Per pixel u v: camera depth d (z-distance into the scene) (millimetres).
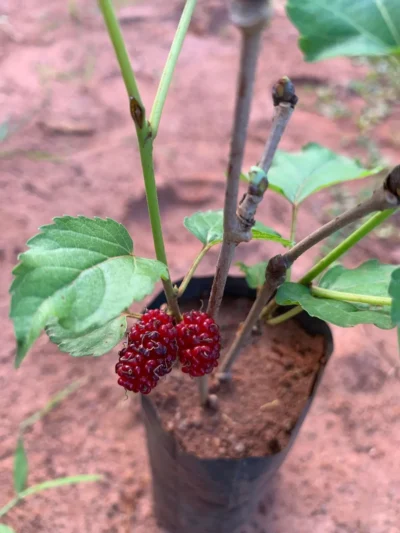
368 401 252
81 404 245
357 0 93
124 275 103
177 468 170
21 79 422
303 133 395
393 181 92
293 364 183
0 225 305
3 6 525
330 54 91
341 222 107
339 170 178
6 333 265
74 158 355
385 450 237
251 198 103
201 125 398
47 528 207
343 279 142
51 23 506
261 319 175
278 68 467
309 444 238
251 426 168
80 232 107
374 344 273
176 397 176
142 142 104
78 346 130
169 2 559
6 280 283
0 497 213
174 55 112
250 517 213
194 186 346
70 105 402
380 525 215
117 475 225
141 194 334
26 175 338
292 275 297
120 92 421
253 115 404
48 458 226
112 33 90
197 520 195
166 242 319
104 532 209
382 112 427
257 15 69
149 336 123
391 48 90
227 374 176
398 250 321
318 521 216
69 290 97
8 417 237
